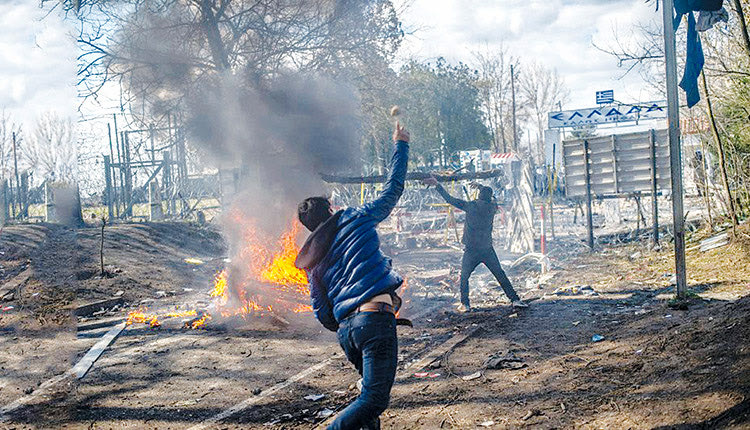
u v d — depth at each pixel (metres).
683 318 5.96
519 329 6.79
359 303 3.35
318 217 3.65
